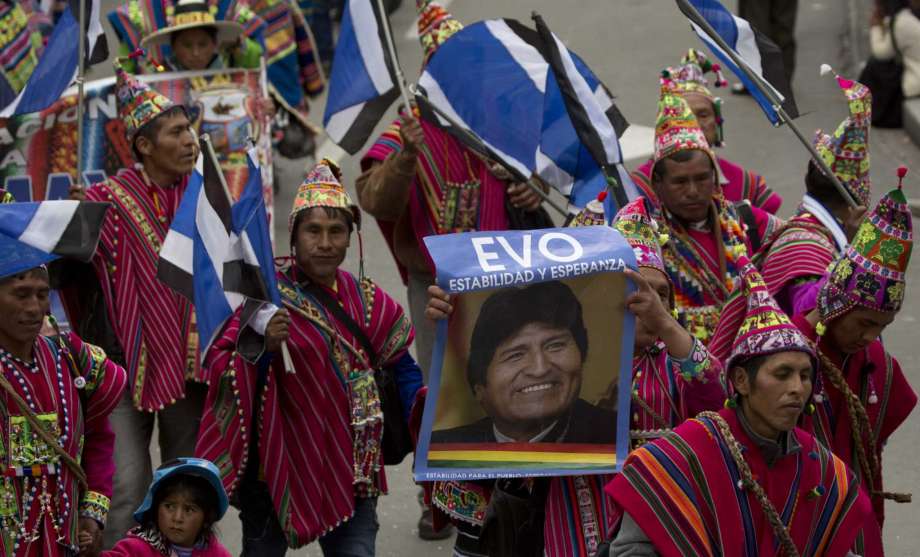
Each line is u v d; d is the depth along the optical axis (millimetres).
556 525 12445
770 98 15398
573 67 16219
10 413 12375
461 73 17578
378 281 27234
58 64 19016
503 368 11789
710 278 15461
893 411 12820
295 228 14586
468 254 11617
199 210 14102
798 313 13445
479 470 11852
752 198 19469
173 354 17031
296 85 31000
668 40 41531
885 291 11797
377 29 17469
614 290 11750
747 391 10422
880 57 33500
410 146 17312
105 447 13367
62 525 12633
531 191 18250
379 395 14938
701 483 10344
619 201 15992
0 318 12180
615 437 11852
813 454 10570
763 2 35281
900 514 18438
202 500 13359
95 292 16953
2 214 12102
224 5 25062
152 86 23453
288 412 14445
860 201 15312
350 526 14875
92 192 17250
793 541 10438
